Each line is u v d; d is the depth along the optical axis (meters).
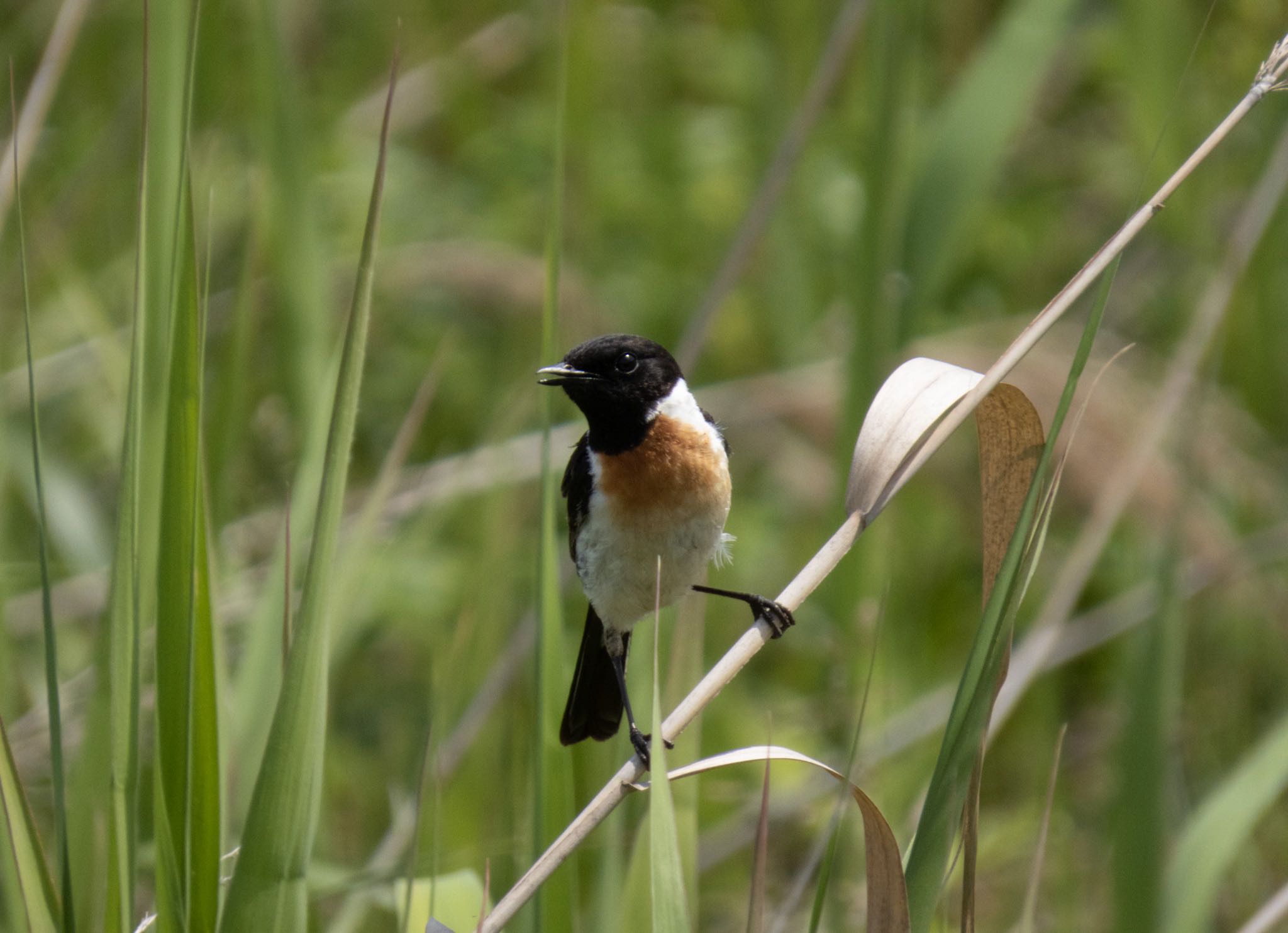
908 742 10.41
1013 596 5.12
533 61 18.91
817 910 5.10
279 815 5.08
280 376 12.44
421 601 12.08
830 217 16.50
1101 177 18.14
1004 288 17.33
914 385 5.82
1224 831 7.63
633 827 7.77
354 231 16.19
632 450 7.82
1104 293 5.07
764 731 12.01
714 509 7.89
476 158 17.64
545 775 6.55
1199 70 15.69
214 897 5.47
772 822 10.47
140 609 5.37
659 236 17.53
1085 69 18.50
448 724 10.13
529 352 14.43
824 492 14.15
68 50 9.26
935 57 17.02
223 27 9.43
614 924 6.96
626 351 7.86
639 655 8.10
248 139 14.75
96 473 14.01
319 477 7.62
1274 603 12.65
